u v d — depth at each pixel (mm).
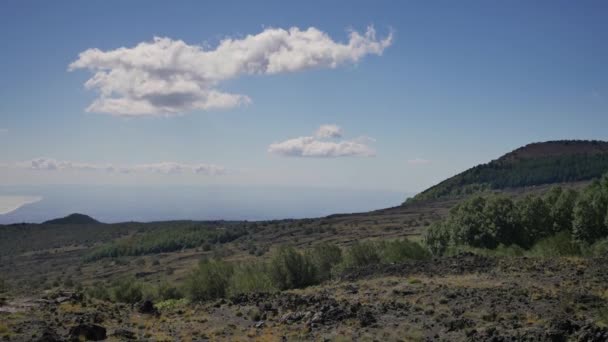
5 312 26141
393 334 21672
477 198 82625
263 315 26984
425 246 89438
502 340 18984
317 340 21359
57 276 180375
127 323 26094
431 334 21484
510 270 35594
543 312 23266
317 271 58844
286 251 56719
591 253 49875
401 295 30156
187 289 57000
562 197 71188
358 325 23453
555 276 32219
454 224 82062
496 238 74625
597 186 72750
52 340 19578
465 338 20297
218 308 31031
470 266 38781
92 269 193250
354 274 43719
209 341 21828
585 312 22922
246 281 48969
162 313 30281
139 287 73250
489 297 27219
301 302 29141
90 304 31219
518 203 76312
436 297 28453
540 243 57812
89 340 20719
